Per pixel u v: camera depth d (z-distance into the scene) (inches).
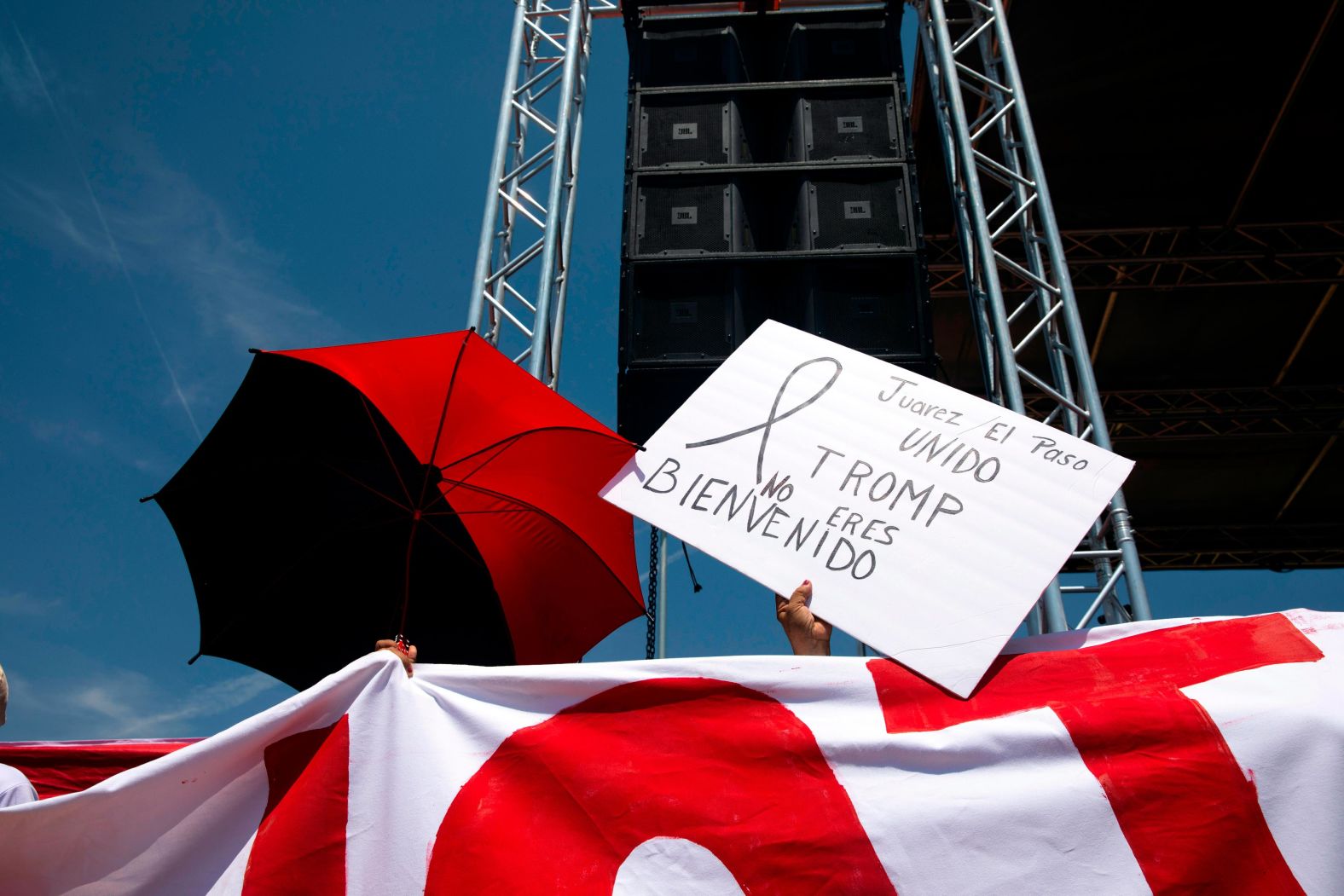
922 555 73.7
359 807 64.3
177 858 64.6
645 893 59.7
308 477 96.5
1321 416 441.7
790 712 67.3
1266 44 337.4
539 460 92.6
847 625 71.2
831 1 233.8
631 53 227.8
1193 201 393.4
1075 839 59.3
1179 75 349.7
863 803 62.0
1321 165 376.2
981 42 207.3
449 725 67.9
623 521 94.0
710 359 189.6
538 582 94.5
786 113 217.2
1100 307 422.9
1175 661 67.5
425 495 95.4
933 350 188.7
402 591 94.7
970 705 67.0
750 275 199.9
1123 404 450.9
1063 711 64.1
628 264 198.4
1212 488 478.9
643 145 212.4
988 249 177.5
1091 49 342.0
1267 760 60.4
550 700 68.9
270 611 92.7
